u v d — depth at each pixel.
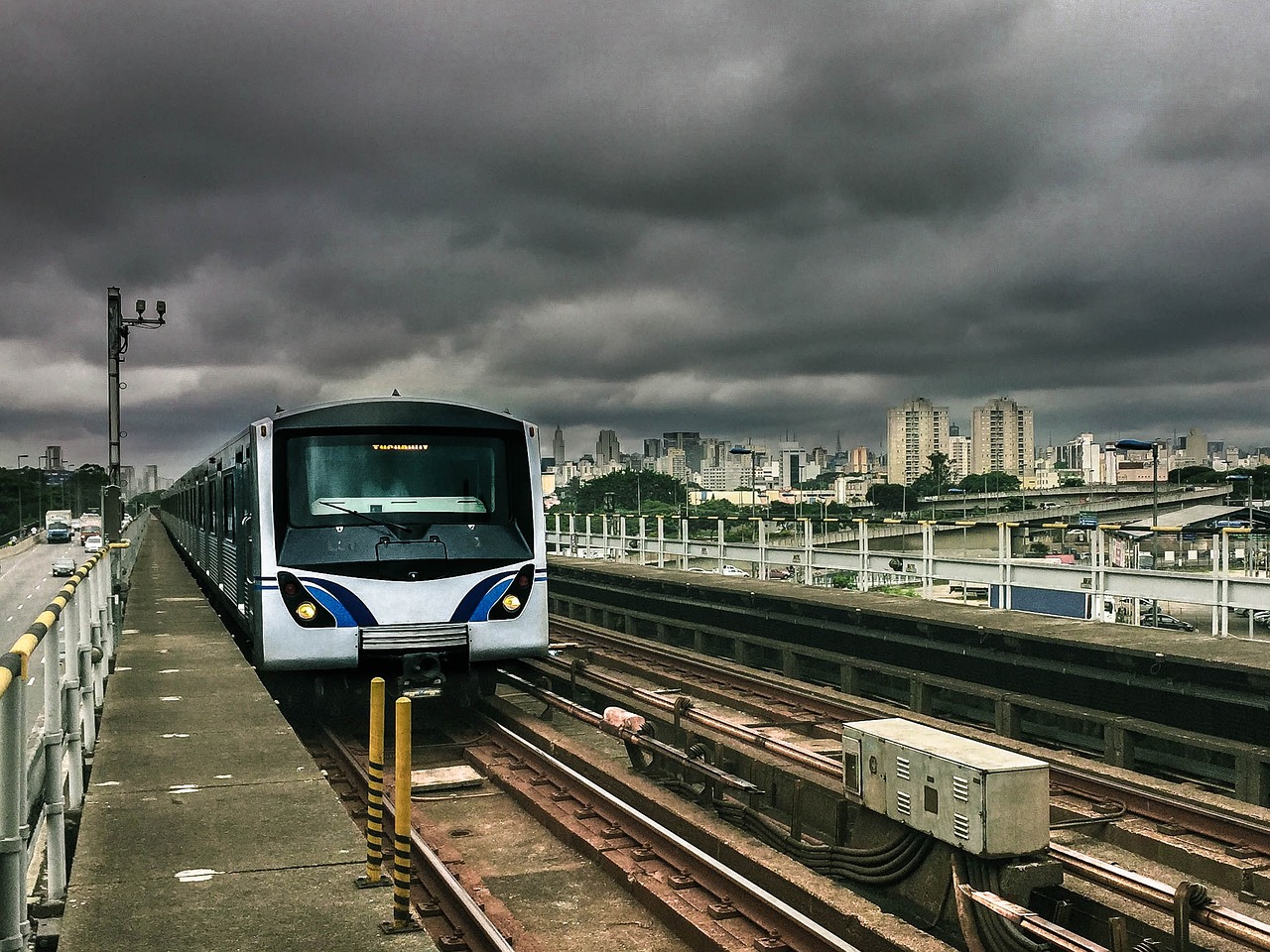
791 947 6.38
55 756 6.17
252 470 12.12
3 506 129.62
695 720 10.73
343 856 6.09
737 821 8.51
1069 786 10.08
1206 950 6.32
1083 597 15.09
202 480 21.83
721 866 7.34
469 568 11.90
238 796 7.20
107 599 12.66
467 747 11.78
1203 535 13.20
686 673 16.94
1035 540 17.20
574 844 8.65
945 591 28.39
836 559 20.23
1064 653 13.10
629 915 7.32
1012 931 5.85
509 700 15.55
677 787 9.50
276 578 11.50
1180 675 11.62
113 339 22.52
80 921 5.17
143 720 9.49
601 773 10.25
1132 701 12.27
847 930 6.61
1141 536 14.13
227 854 6.11
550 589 30.67
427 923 6.86
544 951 6.50
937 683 14.45
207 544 20.22
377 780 5.72
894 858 6.86
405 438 12.19
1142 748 11.91
